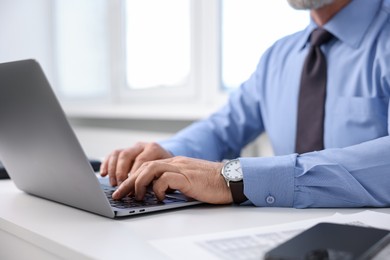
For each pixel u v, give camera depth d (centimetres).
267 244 51
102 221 64
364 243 46
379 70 104
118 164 92
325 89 111
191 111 209
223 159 138
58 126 60
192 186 73
